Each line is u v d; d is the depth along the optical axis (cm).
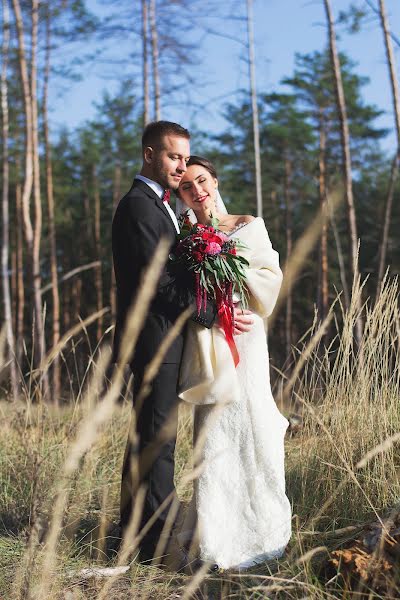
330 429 422
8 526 415
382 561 304
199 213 406
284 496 380
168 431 333
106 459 503
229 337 380
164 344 230
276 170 3700
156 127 396
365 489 390
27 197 1789
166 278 374
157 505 371
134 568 345
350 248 1667
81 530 392
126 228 384
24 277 3681
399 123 1675
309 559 321
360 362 429
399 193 3556
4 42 1908
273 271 397
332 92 3155
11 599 296
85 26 1698
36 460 315
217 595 339
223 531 372
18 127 2716
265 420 384
